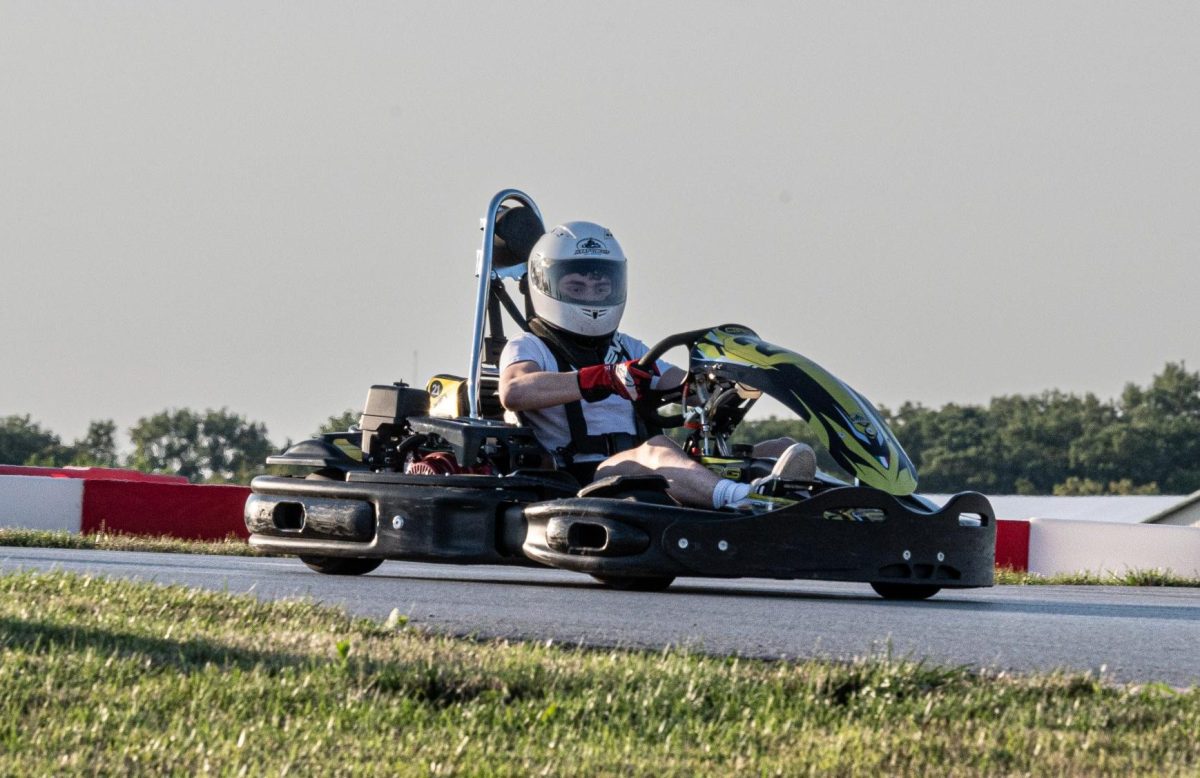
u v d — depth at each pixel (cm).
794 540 2470
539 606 2208
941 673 1523
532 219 3244
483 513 2712
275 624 1817
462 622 1945
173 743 1218
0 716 1277
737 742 1284
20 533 4425
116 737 1228
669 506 2498
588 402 2925
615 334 3103
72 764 1151
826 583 3362
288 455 3067
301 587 2505
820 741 1291
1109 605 2727
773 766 1201
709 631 1917
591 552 2528
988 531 2716
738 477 2667
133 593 2030
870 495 2523
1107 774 1192
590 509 2533
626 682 1477
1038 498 13738
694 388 2775
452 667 1502
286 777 1141
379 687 1420
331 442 3072
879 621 2117
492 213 3189
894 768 1208
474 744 1248
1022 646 1873
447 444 2908
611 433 2945
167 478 8156
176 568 3019
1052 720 1375
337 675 1466
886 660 1599
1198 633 2114
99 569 2847
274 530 3008
